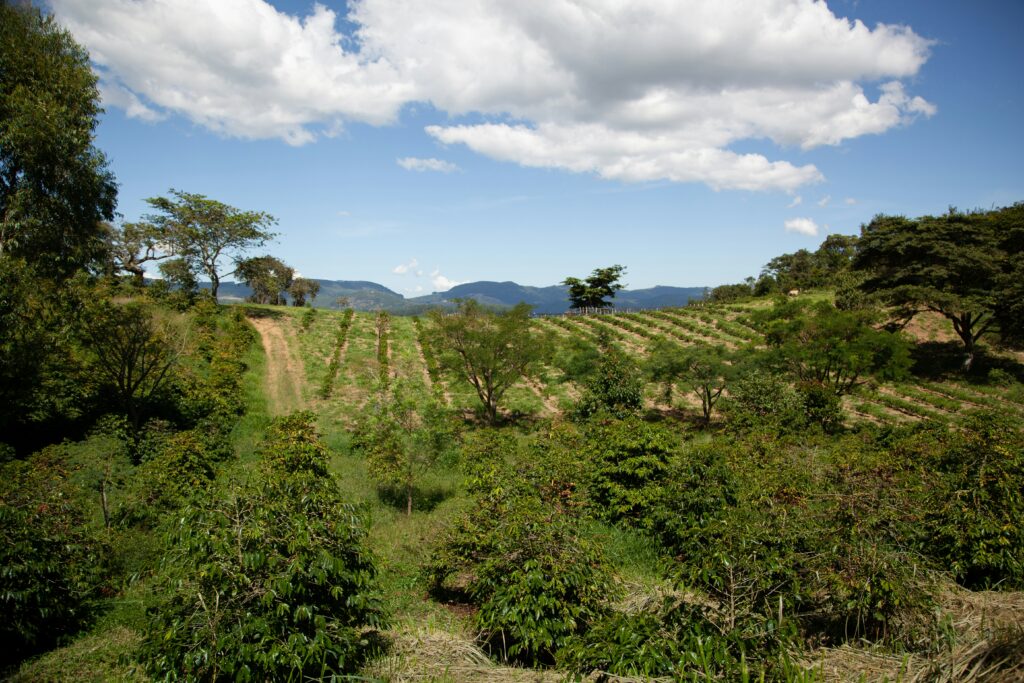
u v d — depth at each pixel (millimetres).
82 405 19094
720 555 5199
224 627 4488
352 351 36906
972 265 31156
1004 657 4512
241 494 5102
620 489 11555
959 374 33125
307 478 5805
